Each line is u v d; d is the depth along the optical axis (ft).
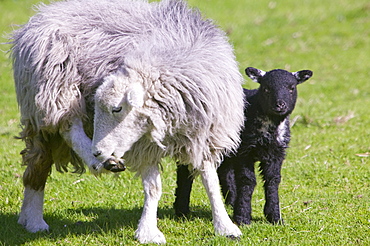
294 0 139.54
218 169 39.58
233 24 121.80
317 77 92.58
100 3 34.14
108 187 45.73
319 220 35.63
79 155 31.45
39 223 35.24
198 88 30.01
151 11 34.09
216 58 31.50
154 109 29.27
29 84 33.01
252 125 35.86
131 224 35.35
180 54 30.19
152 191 32.12
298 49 107.55
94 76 31.42
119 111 28.53
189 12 34.58
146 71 28.84
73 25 32.65
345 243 31.30
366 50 105.81
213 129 31.76
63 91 31.63
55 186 45.44
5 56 100.83
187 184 37.76
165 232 34.24
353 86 86.58
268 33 116.88
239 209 35.68
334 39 112.06
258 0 140.36
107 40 32.22
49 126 32.50
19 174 48.08
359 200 40.14
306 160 52.13
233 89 32.24
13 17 119.55
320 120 67.36
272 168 36.27
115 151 29.45
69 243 32.32
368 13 124.16
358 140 57.67
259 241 31.58
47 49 32.07
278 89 35.99
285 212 38.32
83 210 39.75
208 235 32.96
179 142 31.53
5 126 68.59
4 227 35.37
